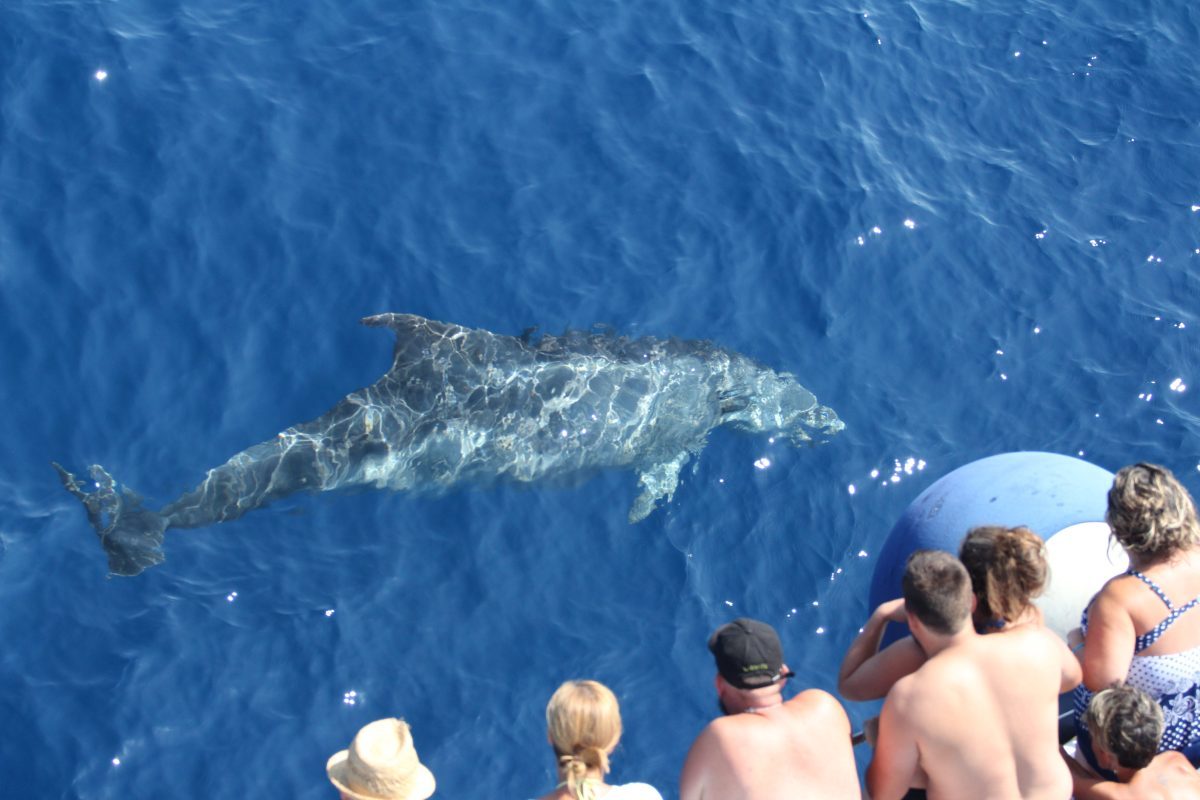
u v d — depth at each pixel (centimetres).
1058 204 1413
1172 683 581
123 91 1306
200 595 1005
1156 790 571
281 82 1359
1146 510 564
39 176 1227
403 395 1140
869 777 546
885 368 1244
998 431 1202
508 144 1355
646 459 1161
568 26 1482
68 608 980
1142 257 1370
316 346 1168
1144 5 1683
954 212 1382
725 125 1416
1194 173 1468
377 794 505
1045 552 546
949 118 1491
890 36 1566
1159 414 1224
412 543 1070
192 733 926
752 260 1305
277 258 1218
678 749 965
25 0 1354
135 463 1072
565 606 1045
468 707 970
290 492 1083
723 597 1064
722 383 1206
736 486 1143
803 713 521
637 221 1316
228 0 1430
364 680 974
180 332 1155
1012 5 1652
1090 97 1542
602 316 1237
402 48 1420
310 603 1014
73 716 920
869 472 1159
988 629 553
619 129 1390
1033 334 1285
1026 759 522
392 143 1331
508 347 1189
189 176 1257
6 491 1037
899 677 569
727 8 1545
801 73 1491
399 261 1239
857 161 1410
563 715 494
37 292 1151
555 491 1127
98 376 1116
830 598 1073
